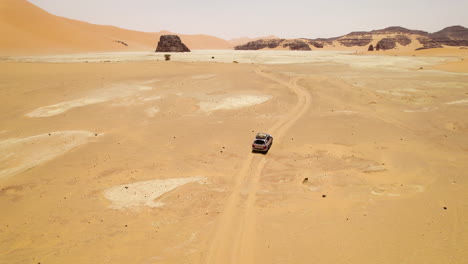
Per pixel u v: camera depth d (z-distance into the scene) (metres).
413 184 18.70
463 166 20.95
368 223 14.58
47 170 22.53
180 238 14.12
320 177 20.33
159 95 47.12
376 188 18.42
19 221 16.06
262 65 88.69
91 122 34.62
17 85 52.16
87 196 18.61
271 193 18.42
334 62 101.44
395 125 31.14
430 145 25.59
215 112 38.28
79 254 13.16
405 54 166.38
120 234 14.60
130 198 18.23
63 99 44.44
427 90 47.16
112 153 25.81
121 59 110.81
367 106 38.94
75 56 126.19
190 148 26.83
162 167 22.88
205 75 66.56
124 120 35.53
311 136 28.94
